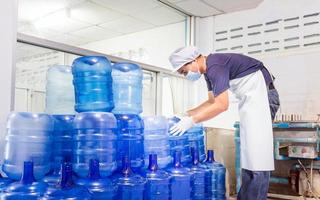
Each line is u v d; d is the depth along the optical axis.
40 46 2.14
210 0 3.44
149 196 1.95
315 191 2.71
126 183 1.77
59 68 2.16
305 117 3.14
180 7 3.68
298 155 2.74
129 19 4.20
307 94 3.16
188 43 3.95
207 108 2.10
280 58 3.35
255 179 2.11
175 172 2.18
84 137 1.75
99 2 3.72
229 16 3.77
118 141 1.89
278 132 3.02
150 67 3.07
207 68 2.13
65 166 1.58
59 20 4.32
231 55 2.22
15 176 1.65
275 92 2.29
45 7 3.91
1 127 1.86
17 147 1.68
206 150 2.97
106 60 2.02
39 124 1.71
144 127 2.15
